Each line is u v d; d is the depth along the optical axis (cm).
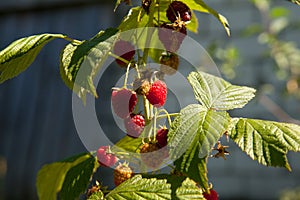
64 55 150
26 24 729
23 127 689
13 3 731
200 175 141
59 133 666
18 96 701
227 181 570
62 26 701
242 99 167
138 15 170
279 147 153
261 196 557
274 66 503
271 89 529
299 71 501
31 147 678
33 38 166
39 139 676
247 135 158
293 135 156
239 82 574
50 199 215
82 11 692
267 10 584
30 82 698
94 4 684
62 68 154
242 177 564
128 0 167
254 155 152
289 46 507
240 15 598
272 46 502
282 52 497
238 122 165
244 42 589
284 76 503
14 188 670
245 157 565
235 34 595
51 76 689
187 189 153
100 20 676
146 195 154
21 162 678
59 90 682
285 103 563
